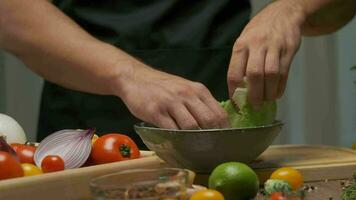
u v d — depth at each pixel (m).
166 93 0.87
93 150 0.89
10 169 0.71
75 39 1.02
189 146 0.83
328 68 1.87
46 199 0.70
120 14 1.31
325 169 0.90
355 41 1.84
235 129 0.81
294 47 0.97
